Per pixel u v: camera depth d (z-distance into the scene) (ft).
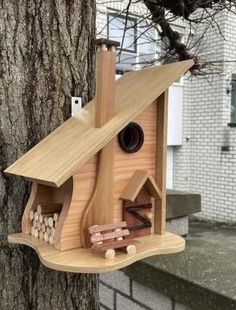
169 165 24.59
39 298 4.26
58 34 4.19
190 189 24.98
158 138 3.98
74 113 4.27
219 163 23.65
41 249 3.43
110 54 3.58
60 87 4.21
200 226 23.08
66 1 4.24
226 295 4.50
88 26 4.45
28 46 4.07
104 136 3.39
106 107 3.61
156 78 3.93
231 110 23.61
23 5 4.04
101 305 6.74
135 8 9.63
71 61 4.28
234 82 23.41
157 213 3.99
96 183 3.56
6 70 4.00
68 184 3.51
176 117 24.08
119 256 3.28
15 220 4.12
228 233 21.15
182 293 5.08
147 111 3.92
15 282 4.19
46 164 3.48
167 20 6.79
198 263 5.53
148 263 5.64
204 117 24.09
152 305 5.72
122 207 3.78
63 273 4.38
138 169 3.88
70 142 3.64
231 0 6.96
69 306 4.43
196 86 24.26
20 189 4.12
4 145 4.02
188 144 24.80
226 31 19.72
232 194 23.12
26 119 4.08
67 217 3.42
